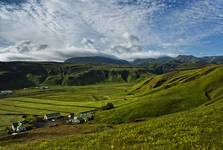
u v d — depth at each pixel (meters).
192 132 31.00
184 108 126.56
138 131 34.53
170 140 29.05
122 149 27.69
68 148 31.14
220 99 106.06
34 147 34.75
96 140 33.06
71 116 173.12
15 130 147.50
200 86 145.62
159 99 138.88
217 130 31.00
